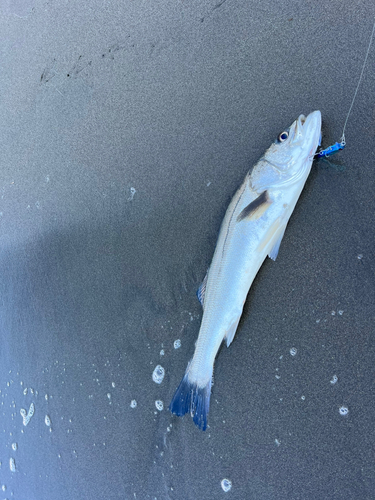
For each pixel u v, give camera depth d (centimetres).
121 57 69
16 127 80
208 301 57
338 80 56
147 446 65
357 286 55
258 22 60
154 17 66
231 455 59
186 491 62
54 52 75
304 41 58
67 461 72
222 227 58
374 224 55
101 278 71
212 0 62
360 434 54
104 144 71
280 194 55
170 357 64
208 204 63
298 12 58
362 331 54
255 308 59
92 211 72
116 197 70
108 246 70
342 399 55
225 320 57
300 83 58
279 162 55
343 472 54
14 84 80
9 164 81
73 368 73
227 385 60
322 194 57
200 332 58
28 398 78
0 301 84
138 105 68
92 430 70
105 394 69
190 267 64
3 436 81
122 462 67
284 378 57
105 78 71
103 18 70
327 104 57
